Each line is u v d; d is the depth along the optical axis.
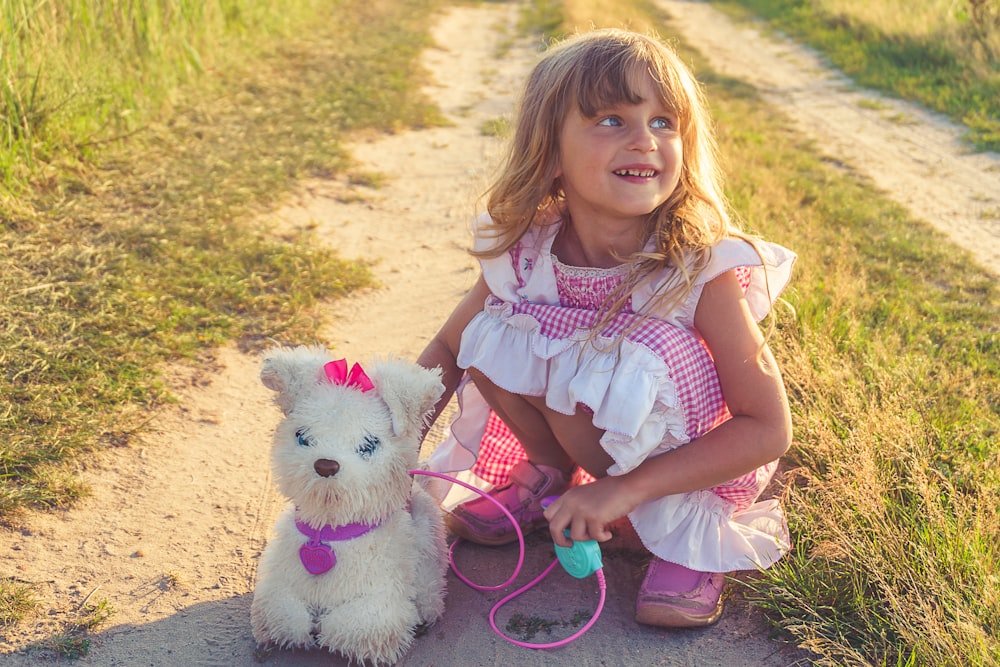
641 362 2.32
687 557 2.51
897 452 2.92
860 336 3.96
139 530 2.88
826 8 16.31
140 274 4.51
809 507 2.74
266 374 2.33
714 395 2.45
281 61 10.08
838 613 2.40
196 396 3.68
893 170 7.89
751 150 7.80
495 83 10.74
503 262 2.55
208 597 2.61
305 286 4.69
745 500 2.59
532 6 18.12
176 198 5.57
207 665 2.35
